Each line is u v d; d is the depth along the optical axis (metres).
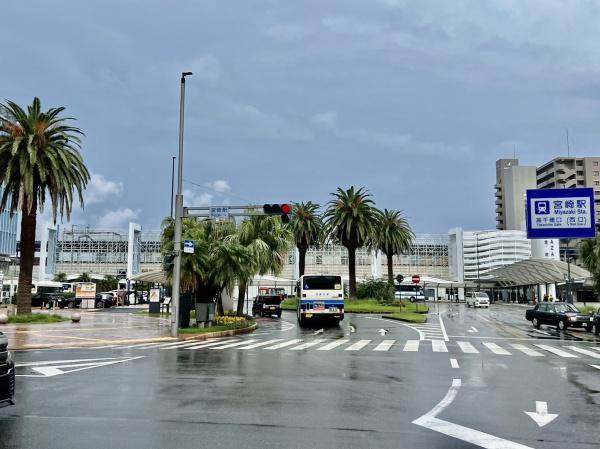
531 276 76.69
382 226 61.62
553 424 7.46
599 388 10.48
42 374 12.03
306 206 60.94
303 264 62.12
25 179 28.95
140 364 13.91
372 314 47.97
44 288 69.25
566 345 20.61
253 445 6.33
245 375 11.95
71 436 6.69
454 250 126.00
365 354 16.59
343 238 60.09
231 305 38.31
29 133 29.95
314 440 6.57
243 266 29.17
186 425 7.29
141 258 126.50
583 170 151.38
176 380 11.19
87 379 11.30
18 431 6.92
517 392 9.99
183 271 26.89
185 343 20.75
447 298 121.69
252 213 24.59
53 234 126.06
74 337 21.50
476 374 12.34
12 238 87.12
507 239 150.62
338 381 11.15
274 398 9.24
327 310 32.28
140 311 47.12
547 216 28.41
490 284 116.56
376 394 9.70
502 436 6.81
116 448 6.18
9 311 36.12
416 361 14.82
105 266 127.00
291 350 17.84
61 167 30.94
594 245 43.81
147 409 8.29
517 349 18.70
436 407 8.58
